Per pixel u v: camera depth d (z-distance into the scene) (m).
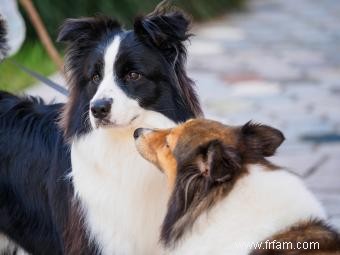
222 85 16.64
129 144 7.38
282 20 24.14
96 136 7.38
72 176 7.55
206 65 18.39
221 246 6.29
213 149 6.04
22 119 8.09
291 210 6.32
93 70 7.39
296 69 18.05
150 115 7.38
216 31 22.27
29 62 16.83
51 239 7.86
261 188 6.32
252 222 6.28
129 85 7.29
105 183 7.43
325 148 12.54
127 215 7.44
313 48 20.23
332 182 10.98
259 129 6.61
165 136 6.75
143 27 7.32
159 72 7.38
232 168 6.20
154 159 6.78
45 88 14.90
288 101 15.43
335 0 27.97
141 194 7.46
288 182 6.41
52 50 11.15
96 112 7.10
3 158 8.02
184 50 7.58
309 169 11.55
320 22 23.83
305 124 13.88
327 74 17.55
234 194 6.30
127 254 7.47
